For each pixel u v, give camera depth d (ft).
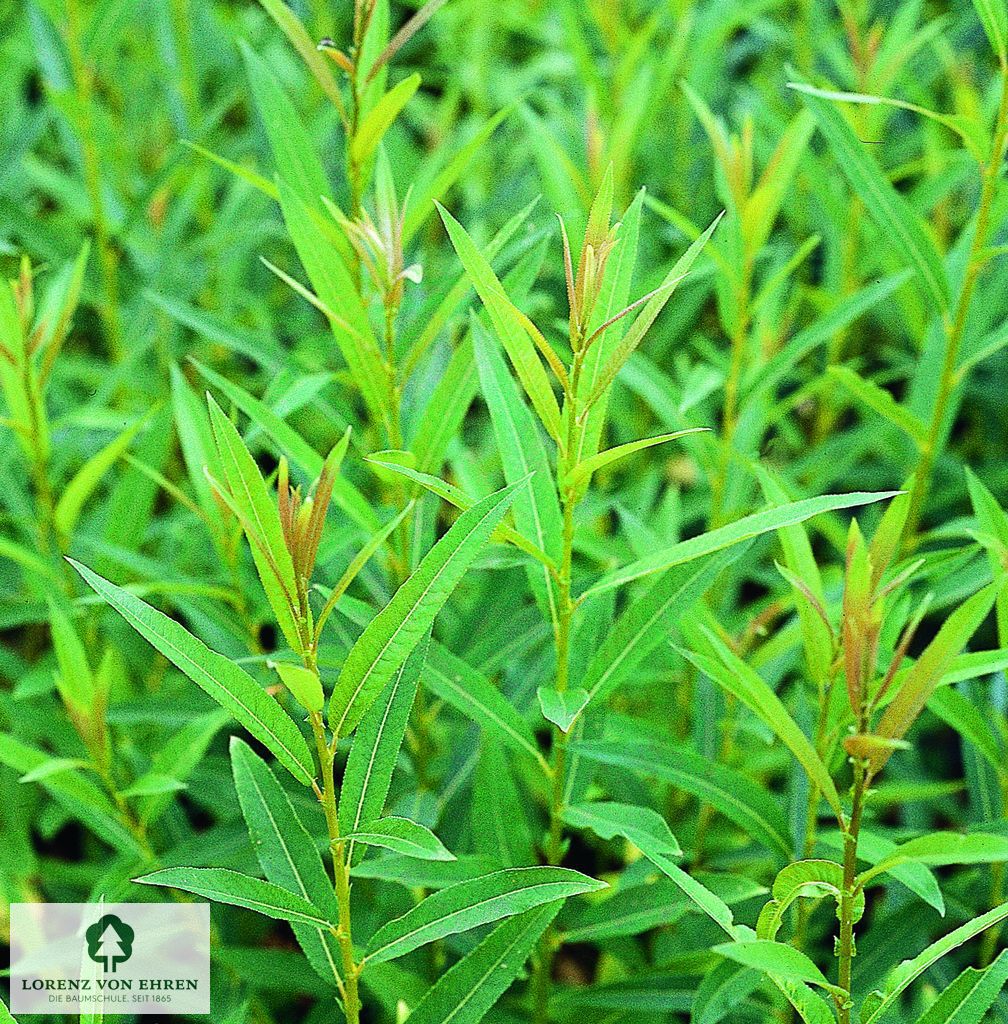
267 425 2.53
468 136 4.60
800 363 4.31
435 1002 2.28
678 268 2.19
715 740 2.78
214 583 3.05
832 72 4.73
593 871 3.30
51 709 3.37
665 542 3.00
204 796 2.89
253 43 4.61
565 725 2.26
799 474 3.74
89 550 3.10
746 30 5.49
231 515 2.74
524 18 4.84
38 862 2.98
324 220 2.60
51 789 2.75
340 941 2.21
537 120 3.12
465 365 2.58
